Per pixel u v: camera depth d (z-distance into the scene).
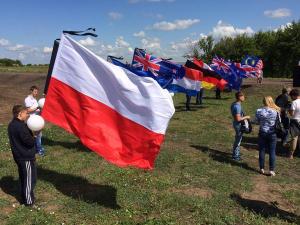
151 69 11.23
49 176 5.66
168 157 6.94
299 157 7.45
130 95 4.57
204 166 6.50
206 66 13.98
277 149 7.96
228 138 8.95
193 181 5.72
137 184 5.49
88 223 4.24
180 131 9.64
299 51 40.47
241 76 16.78
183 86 11.63
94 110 4.71
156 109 4.50
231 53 45.62
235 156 7.00
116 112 4.64
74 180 5.53
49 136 8.23
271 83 21.89
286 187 5.71
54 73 4.83
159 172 6.07
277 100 8.09
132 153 4.58
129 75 4.61
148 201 4.86
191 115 12.32
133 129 4.57
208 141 8.57
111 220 4.32
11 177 5.57
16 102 15.12
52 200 4.82
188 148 7.82
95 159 6.61
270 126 6.14
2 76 27.69
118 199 4.89
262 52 44.00
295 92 7.23
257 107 14.66
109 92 4.66
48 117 4.80
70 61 4.81
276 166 6.81
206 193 5.26
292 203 5.12
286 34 41.31
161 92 4.52
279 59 42.66
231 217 4.51
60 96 4.81
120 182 5.52
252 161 7.03
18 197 4.89
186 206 4.76
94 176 5.73
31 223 4.20
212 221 4.38
